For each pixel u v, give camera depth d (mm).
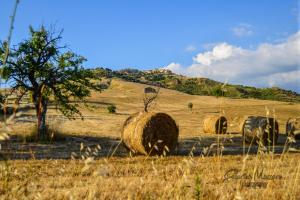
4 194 3557
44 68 29016
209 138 32250
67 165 13492
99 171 3316
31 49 28922
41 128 26969
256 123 26312
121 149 22672
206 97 110938
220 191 7086
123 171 11430
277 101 103438
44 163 14195
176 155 19953
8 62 27562
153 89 122500
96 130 38312
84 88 31672
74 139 28875
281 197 6707
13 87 28141
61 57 30000
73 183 9898
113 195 7414
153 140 19969
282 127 51250
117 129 40438
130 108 85938
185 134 37062
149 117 20109
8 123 2854
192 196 4719
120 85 129375
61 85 30500
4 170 3479
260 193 7215
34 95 28484
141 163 15047
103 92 115062
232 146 25672
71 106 31547
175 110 82125
